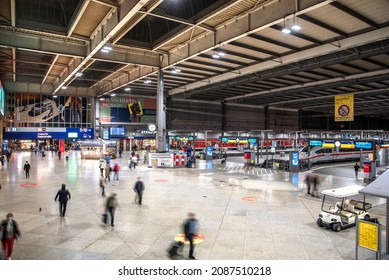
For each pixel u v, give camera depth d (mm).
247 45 24016
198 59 29344
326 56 26141
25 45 23453
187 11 20234
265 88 44219
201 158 44188
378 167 33594
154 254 8594
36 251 8766
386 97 47719
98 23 20109
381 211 13781
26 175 23703
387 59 27000
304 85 40469
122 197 16312
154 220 11961
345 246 9320
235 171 29141
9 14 19453
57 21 21828
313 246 9312
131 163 31031
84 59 26062
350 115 30062
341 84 36438
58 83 42750
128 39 24766
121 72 37281
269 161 33812
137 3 14492
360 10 16984
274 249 9039
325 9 16938
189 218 8469
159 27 24719
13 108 48594
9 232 7887
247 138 36531
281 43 23172
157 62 30250
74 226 11117
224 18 19109
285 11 15781
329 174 27391
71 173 26422
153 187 19656
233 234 10383
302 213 13203
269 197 16578
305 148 36594
